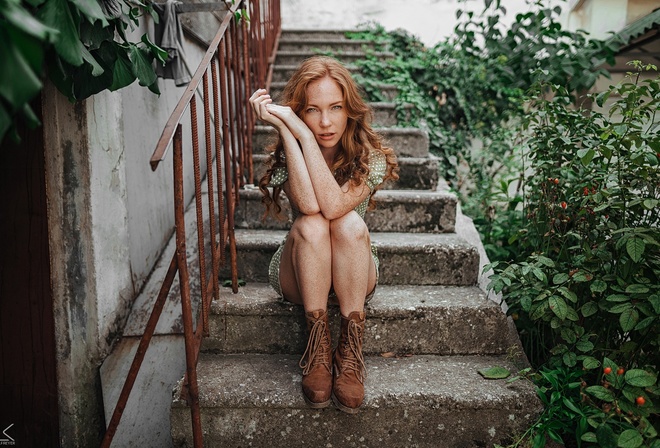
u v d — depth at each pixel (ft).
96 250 6.20
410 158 10.05
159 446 6.43
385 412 5.65
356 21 18.15
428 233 8.75
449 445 5.71
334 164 6.11
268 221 8.60
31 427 6.30
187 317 5.16
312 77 5.64
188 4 7.31
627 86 6.06
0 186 5.93
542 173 7.11
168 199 8.65
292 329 6.61
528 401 5.61
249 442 5.68
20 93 2.88
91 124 6.01
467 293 7.25
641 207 5.73
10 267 6.07
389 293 7.22
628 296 5.43
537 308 5.87
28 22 2.85
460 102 13.99
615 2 13.00
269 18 13.05
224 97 7.06
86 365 6.34
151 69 5.87
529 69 13.28
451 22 17.66
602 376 5.73
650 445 4.76
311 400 5.40
